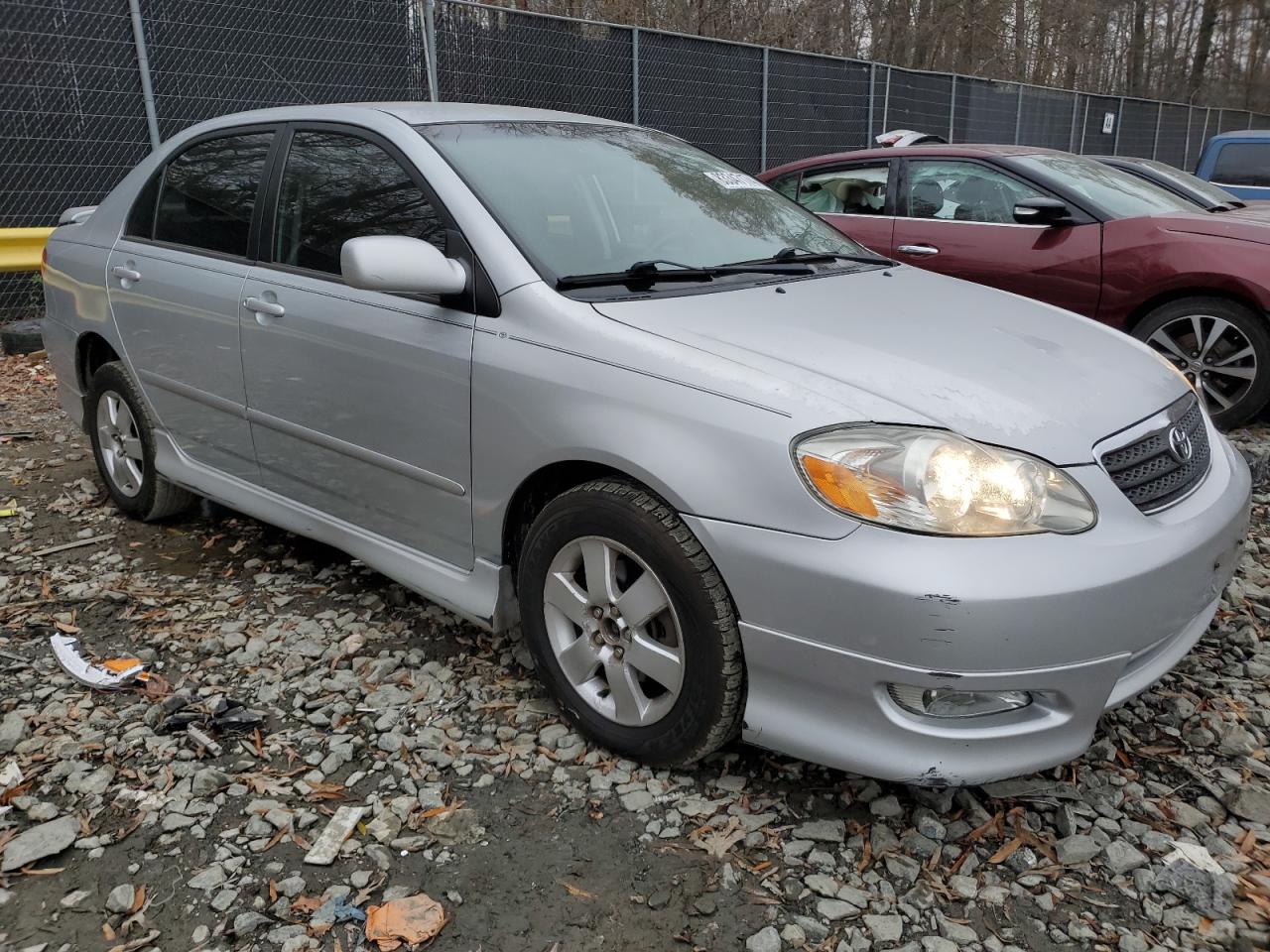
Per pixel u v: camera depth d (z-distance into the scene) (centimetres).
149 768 254
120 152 825
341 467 314
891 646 203
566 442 243
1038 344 266
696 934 202
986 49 2342
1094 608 204
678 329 245
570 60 1031
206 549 394
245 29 856
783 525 212
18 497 456
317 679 295
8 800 241
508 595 279
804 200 689
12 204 788
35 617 335
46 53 779
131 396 398
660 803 240
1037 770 217
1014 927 204
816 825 231
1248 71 3481
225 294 341
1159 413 246
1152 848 225
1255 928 203
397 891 212
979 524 203
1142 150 2053
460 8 954
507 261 265
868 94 1357
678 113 1127
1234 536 242
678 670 235
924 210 627
